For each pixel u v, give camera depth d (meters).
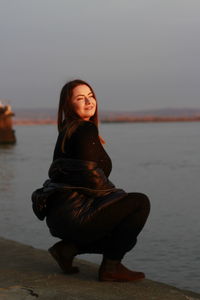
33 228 13.30
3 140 81.75
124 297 4.03
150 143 96.00
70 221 4.15
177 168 41.25
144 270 9.27
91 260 9.27
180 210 17.62
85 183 4.18
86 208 4.14
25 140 118.69
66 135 4.29
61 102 4.54
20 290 4.21
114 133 180.88
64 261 4.65
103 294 4.10
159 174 35.97
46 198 4.25
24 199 20.56
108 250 4.41
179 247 11.09
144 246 11.22
